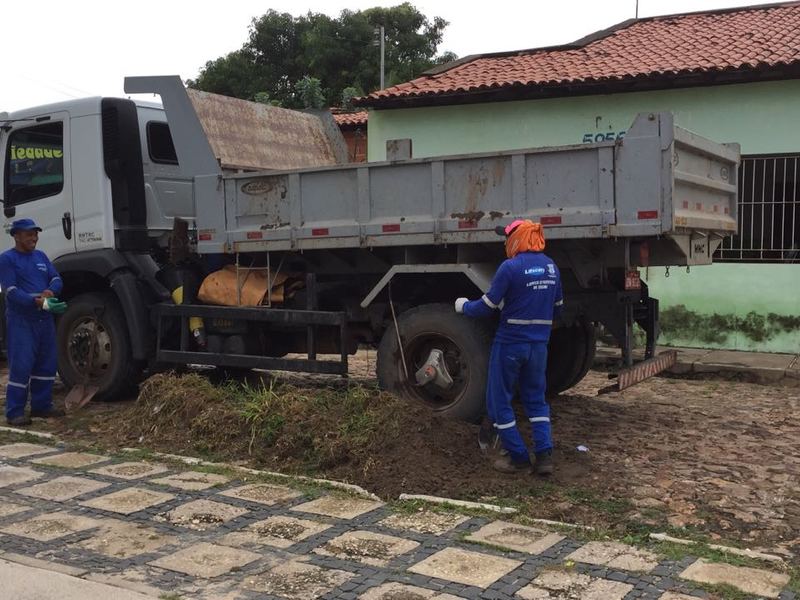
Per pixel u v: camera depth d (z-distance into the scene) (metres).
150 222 8.15
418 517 4.66
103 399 8.02
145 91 7.44
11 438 6.55
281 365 7.07
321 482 5.28
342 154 9.37
